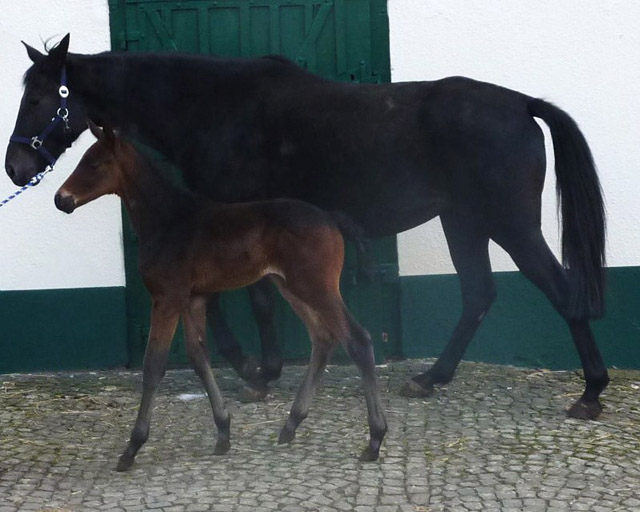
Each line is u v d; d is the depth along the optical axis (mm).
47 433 6223
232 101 6566
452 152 6324
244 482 5598
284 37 7113
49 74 6496
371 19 7094
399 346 7305
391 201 6480
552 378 6988
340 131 6430
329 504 5398
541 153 6309
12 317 7238
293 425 5957
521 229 6281
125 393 6844
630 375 7039
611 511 5332
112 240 7211
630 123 7070
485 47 7078
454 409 6449
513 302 7184
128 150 5828
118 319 7258
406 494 5480
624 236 7121
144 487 5574
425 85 6449
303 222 5766
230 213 5855
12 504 5441
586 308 6172
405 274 7250
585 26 7035
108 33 7121
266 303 6645
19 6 7102
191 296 5906
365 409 6453
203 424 6297
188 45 7133
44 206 7188
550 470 5691
